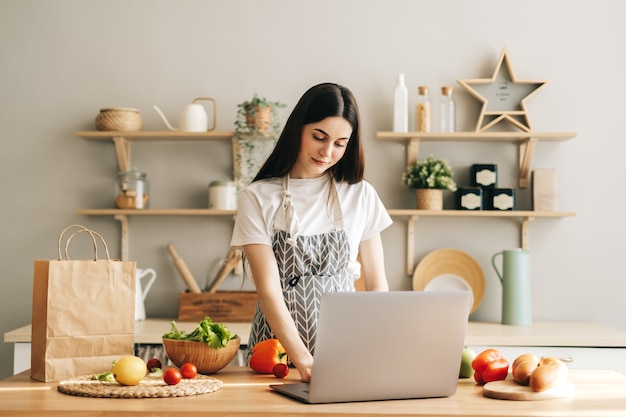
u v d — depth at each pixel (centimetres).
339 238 204
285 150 200
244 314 339
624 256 358
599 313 357
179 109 363
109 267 177
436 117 360
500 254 358
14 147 364
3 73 364
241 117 361
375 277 214
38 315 174
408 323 147
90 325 174
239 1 363
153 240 362
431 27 362
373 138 360
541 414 136
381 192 360
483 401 149
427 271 356
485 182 350
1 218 362
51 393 154
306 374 168
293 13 362
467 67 361
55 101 364
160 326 324
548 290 358
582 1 362
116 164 363
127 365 157
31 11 365
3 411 137
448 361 152
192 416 136
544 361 160
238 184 356
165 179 363
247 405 141
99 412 136
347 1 362
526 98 353
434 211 340
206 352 176
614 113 360
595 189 359
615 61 361
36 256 361
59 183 363
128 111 347
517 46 362
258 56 362
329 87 193
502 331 315
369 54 361
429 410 139
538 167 361
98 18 364
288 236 202
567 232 359
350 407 141
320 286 204
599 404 145
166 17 364
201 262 361
